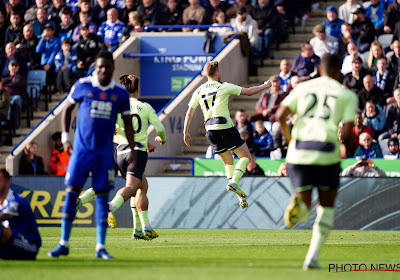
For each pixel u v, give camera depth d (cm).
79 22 7175
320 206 2359
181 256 2853
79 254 2898
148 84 7038
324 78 2366
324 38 6319
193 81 6444
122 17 7225
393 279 2070
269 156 5606
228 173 3966
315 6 7394
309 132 2314
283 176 4766
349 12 6625
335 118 2312
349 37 6344
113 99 2614
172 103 6216
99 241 2675
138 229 3738
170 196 4912
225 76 6406
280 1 7062
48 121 6181
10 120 6556
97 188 2612
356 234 4341
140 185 3528
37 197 5022
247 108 6450
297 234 4369
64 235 2673
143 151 3503
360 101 5772
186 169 6062
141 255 2881
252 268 2352
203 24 6988
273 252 3084
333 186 2319
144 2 7244
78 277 2081
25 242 2559
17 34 7131
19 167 5878
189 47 6962
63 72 6838
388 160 5069
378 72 5881
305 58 6181
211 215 4850
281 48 6994
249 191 4816
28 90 6962
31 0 7556
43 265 2442
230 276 2083
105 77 2602
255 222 4800
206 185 4872
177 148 6222
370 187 4684
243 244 3566
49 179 5022
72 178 2603
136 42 7006
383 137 5512
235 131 3803
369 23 6359
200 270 2278
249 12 6869
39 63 7119
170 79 6994
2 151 6444
